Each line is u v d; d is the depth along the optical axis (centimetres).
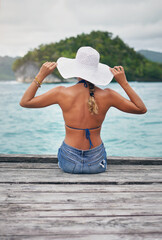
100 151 275
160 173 287
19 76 10731
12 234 168
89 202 214
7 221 183
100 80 254
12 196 223
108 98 261
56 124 916
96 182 256
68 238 164
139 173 286
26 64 10600
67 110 261
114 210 202
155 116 1057
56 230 173
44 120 1000
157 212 199
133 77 11119
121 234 170
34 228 175
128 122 927
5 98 2048
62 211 199
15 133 780
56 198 221
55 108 1349
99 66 268
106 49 11025
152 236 168
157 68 11238
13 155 325
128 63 11019
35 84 257
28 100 259
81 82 263
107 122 930
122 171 291
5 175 273
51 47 10925
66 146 271
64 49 10931
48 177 267
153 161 320
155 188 246
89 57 254
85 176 271
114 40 11775
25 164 312
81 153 269
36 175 273
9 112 1231
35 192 232
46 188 242
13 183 253
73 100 256
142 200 220
